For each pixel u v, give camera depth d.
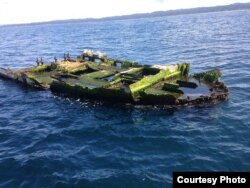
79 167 15.42
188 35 76.25
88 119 21.83
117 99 23.22
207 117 20.12
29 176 15.00
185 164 14.92
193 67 36.88
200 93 22.58
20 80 33.44
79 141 18.50
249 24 97.25
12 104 27.14
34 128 21.22
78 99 25.97
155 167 14.86
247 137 17.19
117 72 29.03
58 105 25.50
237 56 41.00
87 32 126.31
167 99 21.36
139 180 13.91
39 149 17.83
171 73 26.09
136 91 22.58
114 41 76.88
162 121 20.09
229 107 21.52
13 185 14.41
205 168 14.47
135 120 20.69
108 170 14.95
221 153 15.62
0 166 16.09
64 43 82.50
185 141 17.16
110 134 18.97
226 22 118.44
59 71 32.41
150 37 80.00
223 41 58.47
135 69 27.58
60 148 17.73
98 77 27.89
